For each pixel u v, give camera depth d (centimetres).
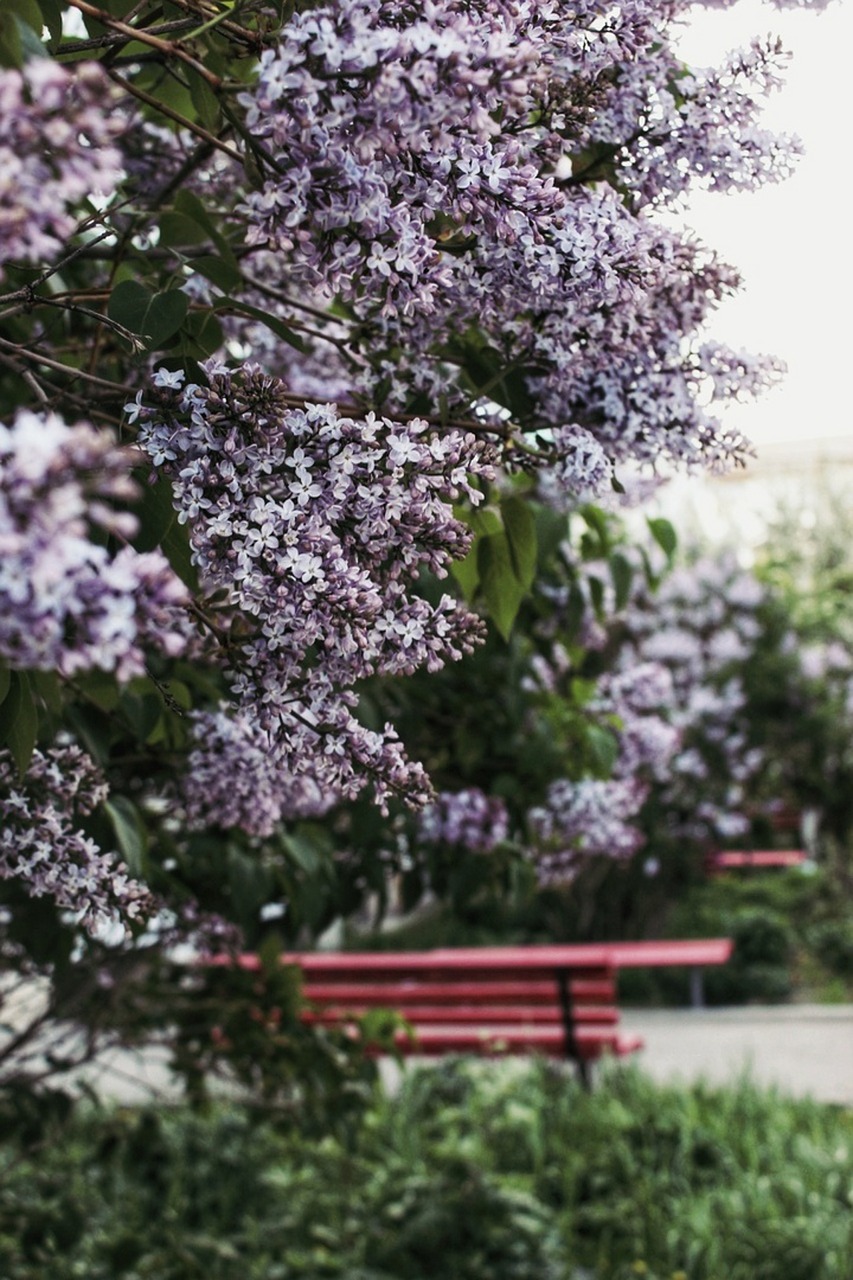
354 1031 596
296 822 324
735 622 1306
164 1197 548
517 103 129
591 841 439
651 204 179
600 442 188
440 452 146
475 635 151
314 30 123
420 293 142
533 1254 493
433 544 148
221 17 143
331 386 240
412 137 127
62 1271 446
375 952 1402
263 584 139
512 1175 578
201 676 242
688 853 1310
